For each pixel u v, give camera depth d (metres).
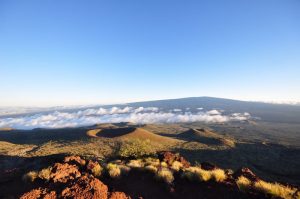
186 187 10.03
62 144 107.69
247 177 11.17
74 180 9.62
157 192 9.83
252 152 104.12
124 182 10.90
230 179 10.60
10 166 28.69
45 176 10.26
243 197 8.54
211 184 10.03
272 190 8.42
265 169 70.31
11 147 99.06
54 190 8.85
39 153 78.94
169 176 10.81
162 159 17.03
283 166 74.44
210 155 90.06
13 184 10.45
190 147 107.12
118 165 13.09
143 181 11.02
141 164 14.34
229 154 93.56
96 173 11.56
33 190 8.74
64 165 11.09
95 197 8.30
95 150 77.19
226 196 8.82
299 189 9.10
